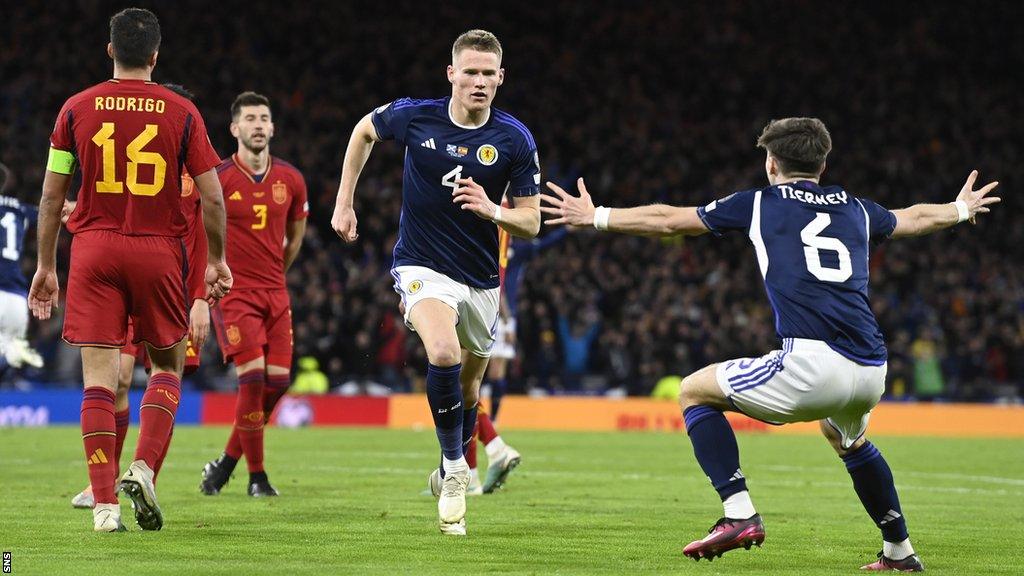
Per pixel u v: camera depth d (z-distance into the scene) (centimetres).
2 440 2502
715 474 922
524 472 1920
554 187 959
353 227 1188
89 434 1051
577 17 6284
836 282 914
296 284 3994
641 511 1339
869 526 1239
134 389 3481
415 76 5597
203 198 1078
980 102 6012
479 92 1117
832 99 5975
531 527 1168
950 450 2672
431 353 1083
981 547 1094
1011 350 4131
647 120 5706
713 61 6178
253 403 1460
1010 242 4988
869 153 5625
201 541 1015
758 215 936
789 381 905
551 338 3950
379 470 1886
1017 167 5497
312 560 916
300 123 5091
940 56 6316
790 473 1983
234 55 5334
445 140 1138
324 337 3809
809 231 928
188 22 5528
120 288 1052
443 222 1143
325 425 3372
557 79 5878
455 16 6134
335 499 1412
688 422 944
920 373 4019
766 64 6156
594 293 4128
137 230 1048
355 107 5344
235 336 1475
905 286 4603
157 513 1055
